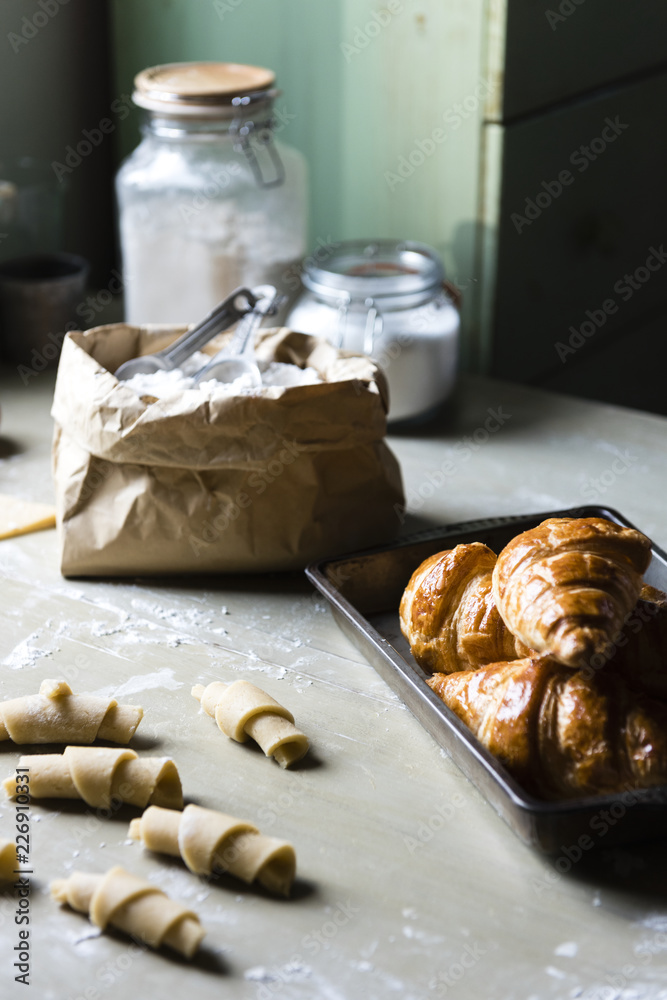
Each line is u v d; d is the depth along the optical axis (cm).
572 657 72
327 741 81
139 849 75
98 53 140
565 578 74
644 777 73
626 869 74
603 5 118
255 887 73
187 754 80
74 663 86
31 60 131
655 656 76
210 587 93
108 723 80
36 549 97
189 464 89
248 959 70
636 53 126
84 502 92
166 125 112
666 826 73
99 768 76
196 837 73
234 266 113
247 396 87
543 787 74
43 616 90
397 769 79
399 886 73
